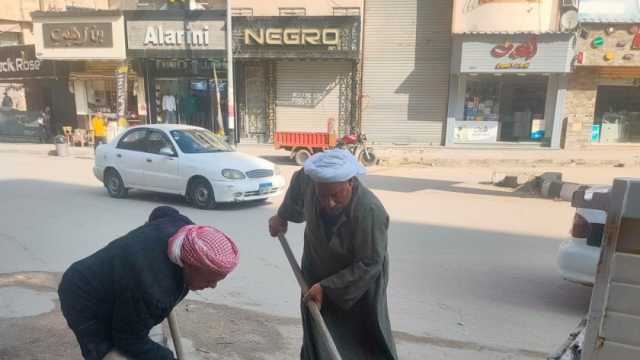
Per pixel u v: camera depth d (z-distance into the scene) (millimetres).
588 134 17453
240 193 8594
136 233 2168
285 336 3836
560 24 16391
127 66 19203
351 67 18531
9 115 21594
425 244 6641
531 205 9398
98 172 9945
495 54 16656
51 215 7988
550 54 16328
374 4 18031
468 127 18203
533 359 3635
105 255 2104
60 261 5559
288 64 18766
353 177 2609
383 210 2703
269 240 6672
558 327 4180
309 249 3006
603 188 4367
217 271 1992
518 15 16531
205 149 9281
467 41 16766
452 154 16266
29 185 11000
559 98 17203
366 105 18656
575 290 5039
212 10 17844
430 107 18344
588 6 16328
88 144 19984
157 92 19891
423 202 9609
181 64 19406
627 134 17938
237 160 8984
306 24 17453
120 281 2025
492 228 7574
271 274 5305
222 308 4344
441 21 17734
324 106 18922
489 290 5004
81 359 3352
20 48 20703
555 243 6789
